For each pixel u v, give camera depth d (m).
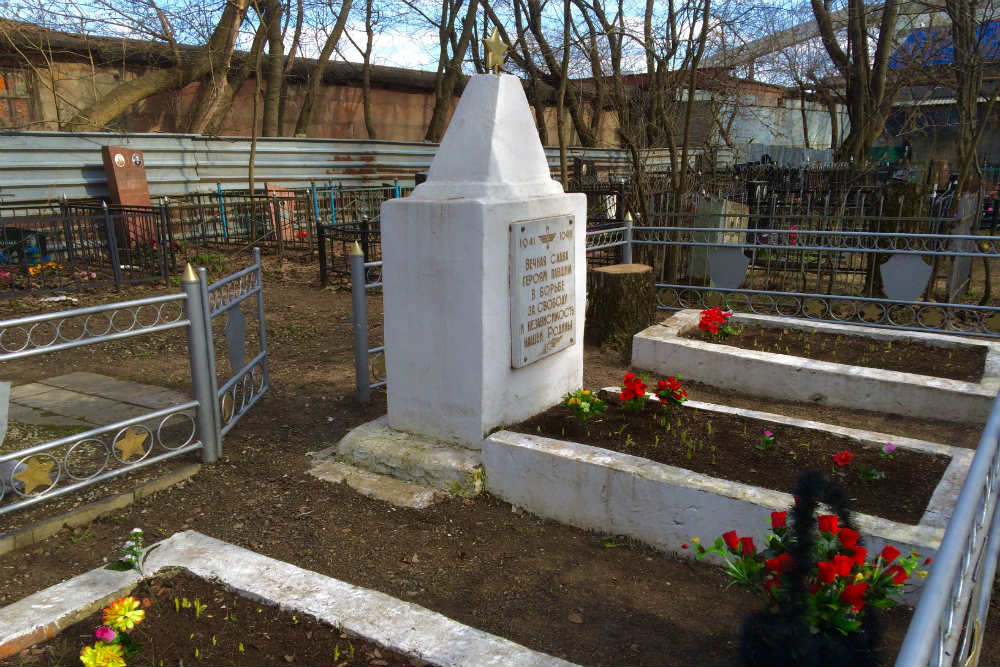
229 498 3.93
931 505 3.16
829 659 2.07
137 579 2.88
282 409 5.35
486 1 11.51
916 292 7.30
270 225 13.51
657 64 10.98
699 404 4.59
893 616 2.83
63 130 12.59
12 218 8.64
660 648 2.73
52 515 3.60
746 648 2.21
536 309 4.24
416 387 4.27
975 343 5.95
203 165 13.27
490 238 3.80
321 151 15.34
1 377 6.13
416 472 4.11
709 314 6.54
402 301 4.18
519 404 4.29
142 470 4.17
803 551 2.24
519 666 2.39
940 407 5.07
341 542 3.51
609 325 7.33
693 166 12.95
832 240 10.12
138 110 14.98
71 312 3.54
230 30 14.05
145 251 10.16
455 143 4.04
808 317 7.93
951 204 9.04
